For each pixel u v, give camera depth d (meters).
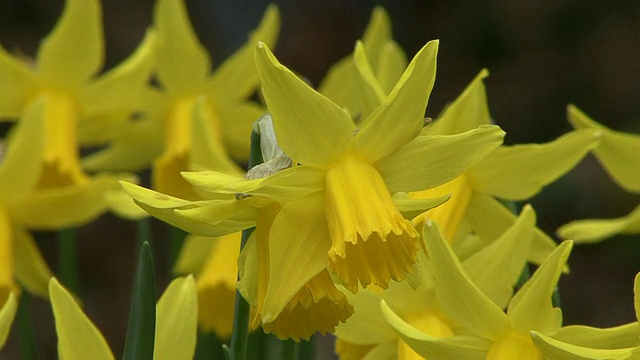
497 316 0.62
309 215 0.61
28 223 0.80
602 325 1.51
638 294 0.58
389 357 0.67
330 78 0.84
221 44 1.63
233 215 0.61
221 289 0.75
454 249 0.70
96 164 0.93
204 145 0.76
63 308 0.63
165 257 1.65
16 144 0.79
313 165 0.61
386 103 0.61
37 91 0.87
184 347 0.64
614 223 0.75
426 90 0.61
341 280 0.60
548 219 1.54
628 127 1.61
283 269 0.61
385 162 0.62
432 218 0.69
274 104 0.61
